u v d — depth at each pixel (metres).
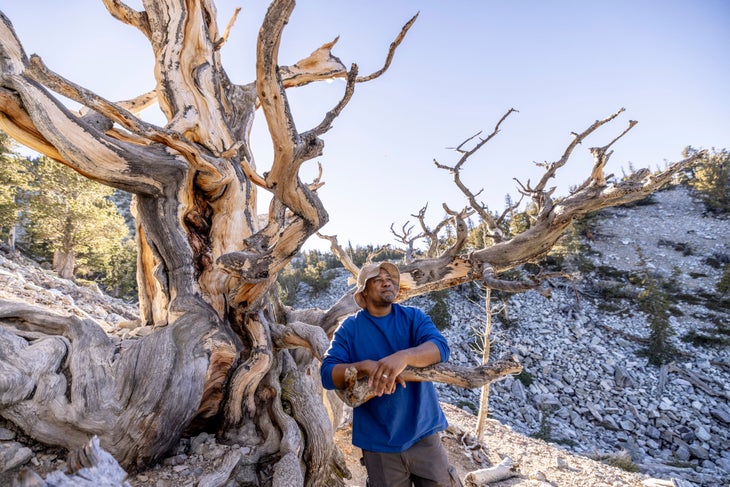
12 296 4.98
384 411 1.74
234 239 4.35
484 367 1.51
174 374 3.12
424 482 1.74
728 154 74.50
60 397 2.87
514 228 25.88
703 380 29.50
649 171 4.17
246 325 4.01
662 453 21.92
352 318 1.91
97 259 26.25
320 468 3.84
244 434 3.70
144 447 2.94
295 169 2.87
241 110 5.58
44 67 2.88
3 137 20.61
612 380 29.03
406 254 6.70
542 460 9.62
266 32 2.40
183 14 4.91
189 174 4.00
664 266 52.97
